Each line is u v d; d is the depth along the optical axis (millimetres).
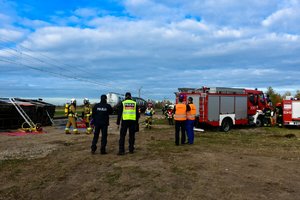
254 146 12117
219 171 7477
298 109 21609
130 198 5598
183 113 12070
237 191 5961
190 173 7262
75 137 14680
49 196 5766
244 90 20453
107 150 10586
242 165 8180
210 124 18047
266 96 22266
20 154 9805
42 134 16094
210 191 5957
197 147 11453
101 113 9859
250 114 20781
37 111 20500
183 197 5633
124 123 9742
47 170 7621
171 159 8891
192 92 18781
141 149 10812
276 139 14766
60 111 49219
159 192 5910
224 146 11938
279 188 6164
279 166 8117
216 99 18391
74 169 7691
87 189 6117
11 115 18516
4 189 6160
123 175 7094
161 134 16328
